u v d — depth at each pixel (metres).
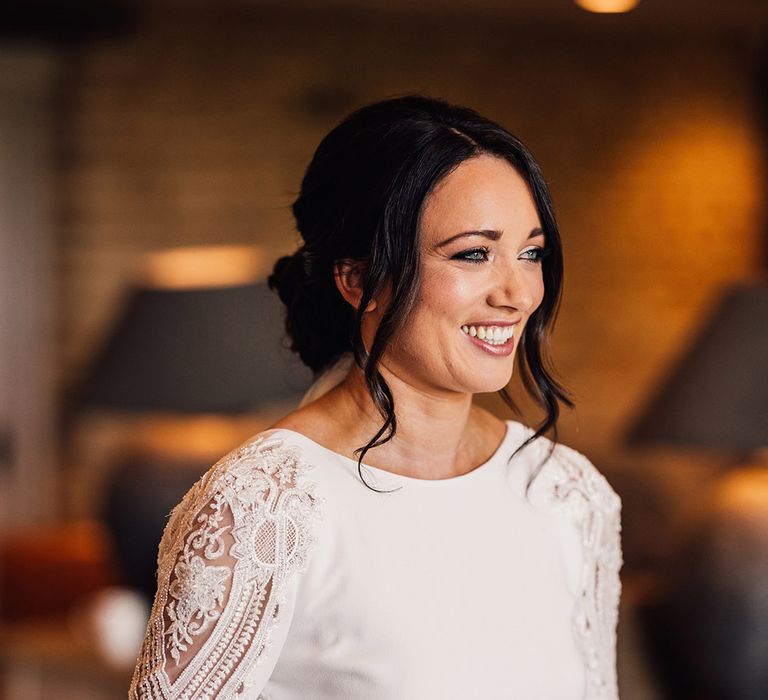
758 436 3.88
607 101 6.96
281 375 4.51
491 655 2.06
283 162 6.74
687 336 6.99
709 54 7.05
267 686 2.05
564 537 2.27
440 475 2.17
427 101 2.04
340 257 2.05
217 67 6.73
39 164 6.70
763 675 3.79
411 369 2.08
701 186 7.04
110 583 5.61
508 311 2.00
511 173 2.02
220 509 1.99
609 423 6.90
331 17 6.77
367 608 2.02
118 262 6.71
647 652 4.02
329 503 2.04
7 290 6.67
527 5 6.51
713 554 3.83
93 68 6.70
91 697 4.71
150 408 4.54
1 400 6.69
